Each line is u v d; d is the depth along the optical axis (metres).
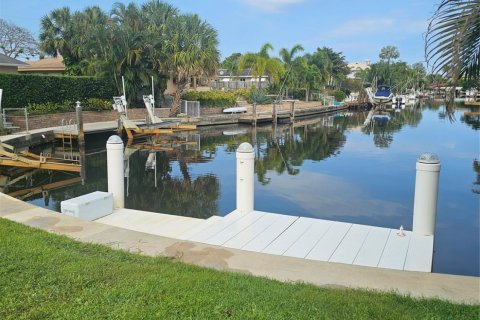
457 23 2.60
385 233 5.84
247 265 4.37
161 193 10.78
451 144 20.86
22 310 3.14
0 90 17.44
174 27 28.84
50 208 9.41
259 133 25.89
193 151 18.12
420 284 3.94
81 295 3.38
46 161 12.74
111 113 25.69
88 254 4.41
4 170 12.85
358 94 60.00
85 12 39.41
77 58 37.00
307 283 3.89
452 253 6.66
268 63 38.47
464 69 2.86
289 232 5.88
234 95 36.84
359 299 3.46
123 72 26.73
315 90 51.56
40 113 21.14
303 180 12.25
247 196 6.80
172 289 3.51
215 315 3.09
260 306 3.24
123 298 3.33
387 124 32.56
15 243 4.54
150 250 4.71
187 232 5.89
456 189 11.30
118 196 7.15
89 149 18.92
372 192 10.81
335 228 6.05
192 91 32.50
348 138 23.59
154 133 21.05
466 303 3.48
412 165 14.97
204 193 10.74
